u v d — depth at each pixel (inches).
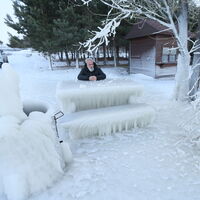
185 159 89.9
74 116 112.1
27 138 65.8
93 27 393.4
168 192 68.8
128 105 132.3
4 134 60.7
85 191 70.1
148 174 79.3
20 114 71.8
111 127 118.0
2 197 67.1
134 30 404.8
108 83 136.6
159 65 368.8
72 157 91.0
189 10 171.0
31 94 227.8
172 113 154.3
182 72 182.2
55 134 82.4
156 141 108.6
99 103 127.3
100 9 400.5
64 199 66.6
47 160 72.3
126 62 633.0
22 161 65.0
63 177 77.8
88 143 107.7
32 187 68.1
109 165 86.2
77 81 146.6
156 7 144.1
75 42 406.0
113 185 73.0
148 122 130.7
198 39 170.2
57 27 411.5
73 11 386.3
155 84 300.2
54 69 487.2
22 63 604.4
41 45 442.6
